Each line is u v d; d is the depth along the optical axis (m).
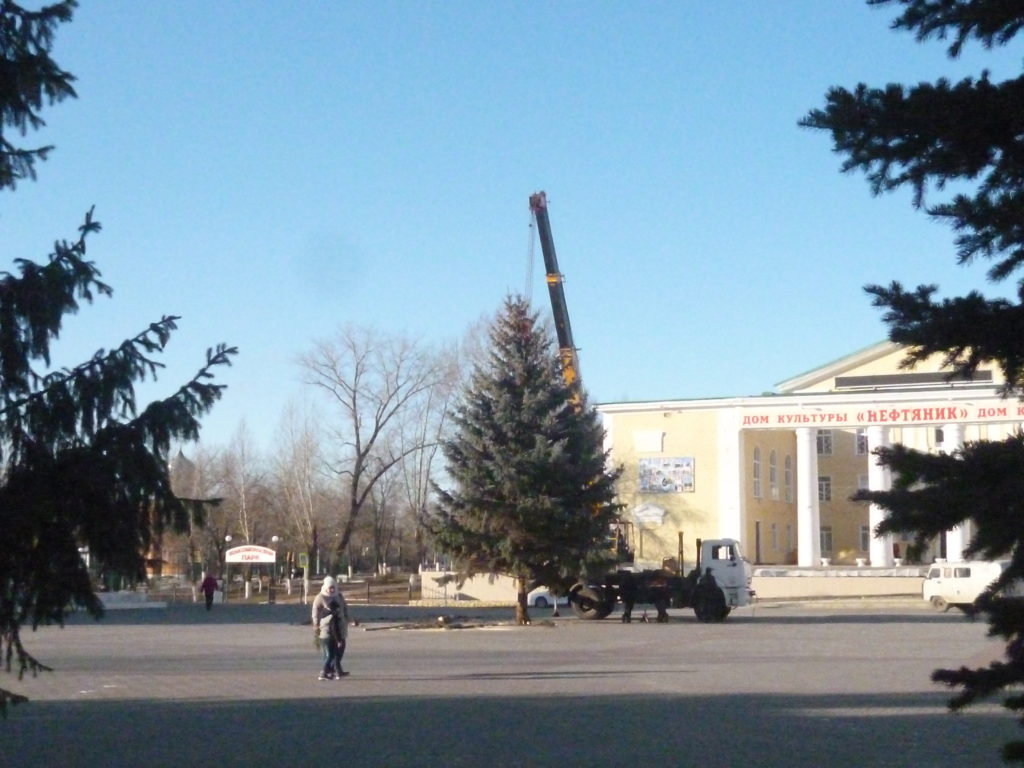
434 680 21.64
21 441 8.48
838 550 73.19
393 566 99.38
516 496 38.91
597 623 40.41
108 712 17.33
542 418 39.72
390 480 73.56
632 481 65.81
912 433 61.34
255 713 17.09
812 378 68.44
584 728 15.41
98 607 8.78
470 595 60.38
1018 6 6.48
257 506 79.56
